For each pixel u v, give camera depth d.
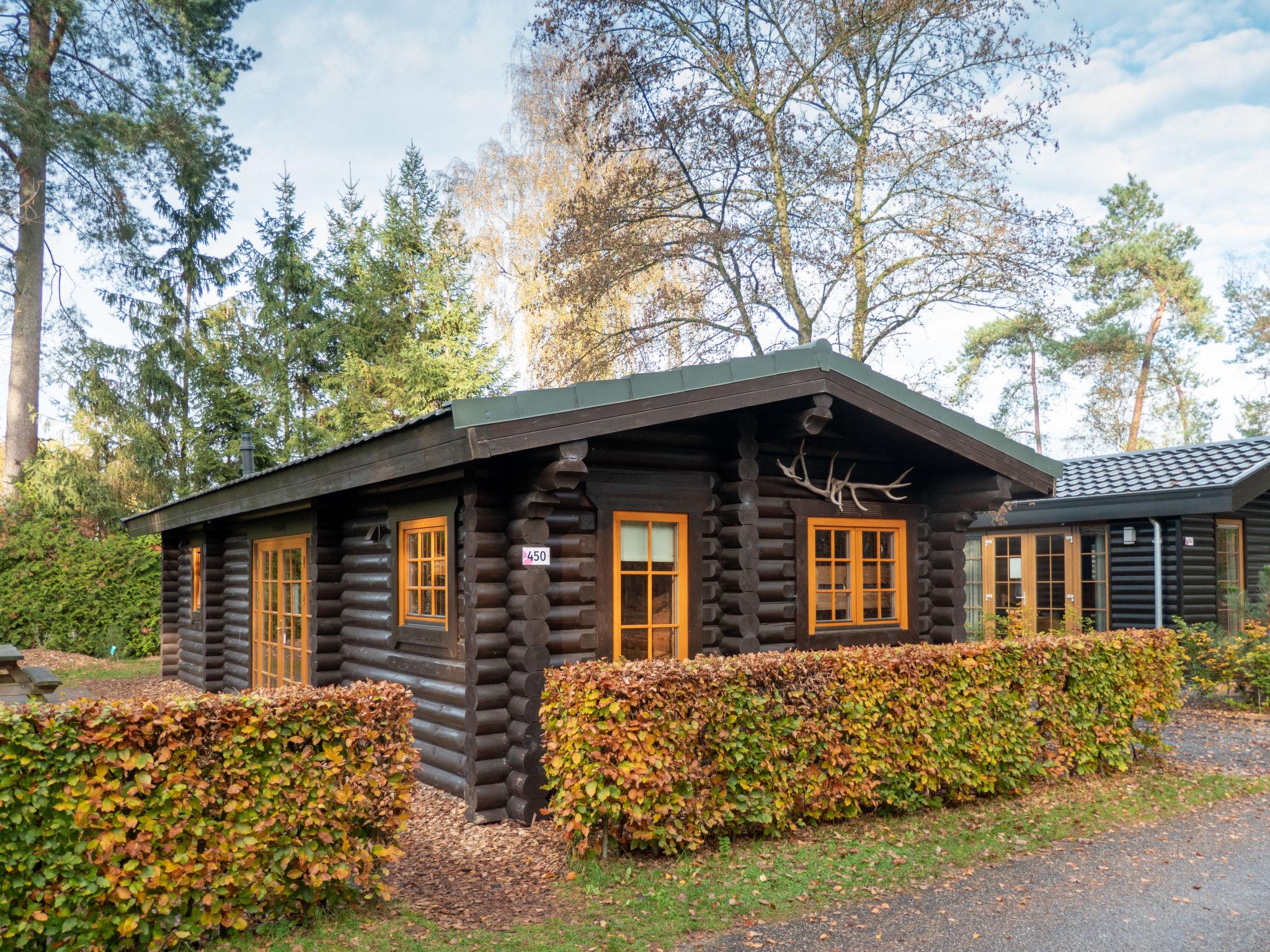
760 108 16.70
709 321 17.44
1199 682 11.23
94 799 3.94
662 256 17.19
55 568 17.98
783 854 5.57
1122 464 14.92
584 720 5.28
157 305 24.50
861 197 17.39
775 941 4.42
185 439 24.91
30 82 19.25
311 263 28.23
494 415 5.68
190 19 20.91
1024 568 14.93
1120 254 28.09
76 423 22.77
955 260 16.64
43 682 9.52
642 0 16.73
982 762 6.68
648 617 7.22
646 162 17.38
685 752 5.46
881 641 8.55
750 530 7.50
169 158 21.28
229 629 12.90
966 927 4.59
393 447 6.59
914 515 8.88
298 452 25.97
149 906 4.02
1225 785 7.32
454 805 6.75
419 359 26.64
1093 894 5.02
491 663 6.55
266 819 4.36
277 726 4.42
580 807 5.25
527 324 21.12
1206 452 13.92
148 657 18.34
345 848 4.55
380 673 8.35
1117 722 7.62
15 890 3.83
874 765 6.16
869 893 5.02
